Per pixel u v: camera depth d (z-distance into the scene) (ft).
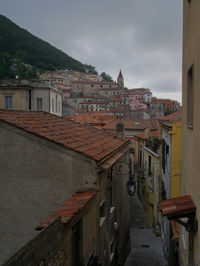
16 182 28.17
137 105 400.47
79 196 26.00
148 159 82.58
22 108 118.73
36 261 15.74
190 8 21.71
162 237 61.36
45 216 27.63
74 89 443.32
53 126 35.68
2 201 28.25
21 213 27.96
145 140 86.84
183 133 27.68
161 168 63.87
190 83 23.39
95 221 28.58
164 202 21.61
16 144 28.22
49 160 27.86
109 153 34.22
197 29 17.99
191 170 21.38
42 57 564.30
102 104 397.60
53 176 27.84
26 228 27.68
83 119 155.63
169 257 47.80
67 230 21.13
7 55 442.91
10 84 120.37
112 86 455.22
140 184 101.40
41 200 27.86
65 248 20.59
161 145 64.34
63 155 27.71
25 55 518.78
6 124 28.27
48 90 122.83
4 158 28.40
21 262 14.07
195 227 19.24
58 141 28.09
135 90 466.70
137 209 92.99
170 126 50.16
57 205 27.61
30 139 28.07
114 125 132.87
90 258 26.50
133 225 76.95
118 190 46.47
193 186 20.27
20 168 28.19
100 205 30.35
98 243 29.25
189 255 22.88
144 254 56.44
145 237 66.90
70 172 27.63
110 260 37.14
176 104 379.76
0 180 28.40
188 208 19.36
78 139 34.14
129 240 64.80
